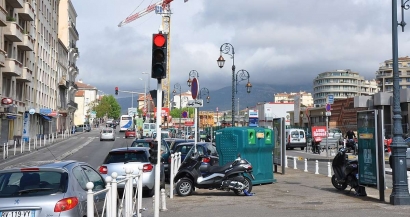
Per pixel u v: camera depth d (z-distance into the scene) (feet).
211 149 64.90
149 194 49.73
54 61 258.57
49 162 26.35
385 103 99.81
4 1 145.89
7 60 147.74
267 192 49.24
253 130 55.21
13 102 160.15
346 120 209.56
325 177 64.28
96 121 526.98
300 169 78.89
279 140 70.33
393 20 39.27
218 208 39.32
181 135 184.03
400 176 38.45
